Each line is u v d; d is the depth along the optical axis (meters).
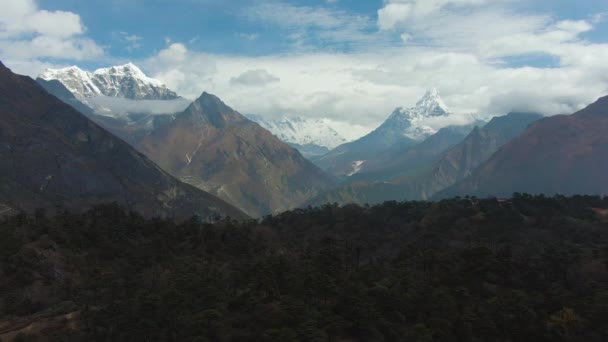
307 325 116.56
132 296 135.38
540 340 133.75
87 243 175.75
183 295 128.75
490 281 156.62
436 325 130.25
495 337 131.75
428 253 165.00
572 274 161.62
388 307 132.00
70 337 121.75
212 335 116.88
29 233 169.38
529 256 172.00
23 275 147.00
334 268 153.50
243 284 143.62
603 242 193.25
